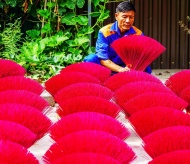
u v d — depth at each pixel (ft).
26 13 29.45
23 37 29.55
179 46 29.12
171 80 17.28
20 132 10.89
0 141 9.97
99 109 13.21
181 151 9.57
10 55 25.79
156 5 29.04
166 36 29.09
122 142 10.25
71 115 11.60
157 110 12.23
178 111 12.26
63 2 28.66
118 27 20.26
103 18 28.53
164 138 10.60
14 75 18.45
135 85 14.98
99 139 10.12
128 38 17.88
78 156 9.17
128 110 13.87
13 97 13.96
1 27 29.40
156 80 16.81
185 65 29.22
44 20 28.96
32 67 24.84
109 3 29.55
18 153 9.77
